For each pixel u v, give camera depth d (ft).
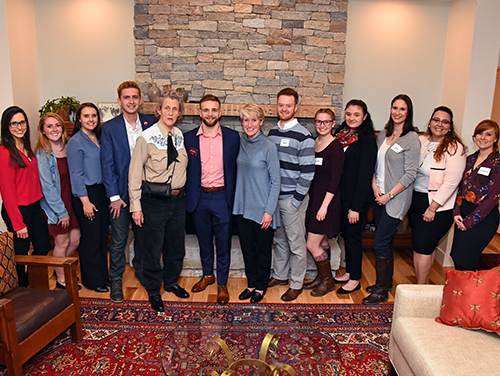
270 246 9.30
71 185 8.98
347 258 10.06
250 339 6.07
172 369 5.43
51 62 13.10
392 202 9.04
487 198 7.97
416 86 13.33
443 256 12.14
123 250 9.41
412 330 6.07
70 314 7.32
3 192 8.08
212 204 9.12
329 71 12.21
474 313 5.94
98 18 12.93
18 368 6.06
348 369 7.02
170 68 12.09
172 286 9.71
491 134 7.97
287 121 8.87
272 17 11.93
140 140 8.24
